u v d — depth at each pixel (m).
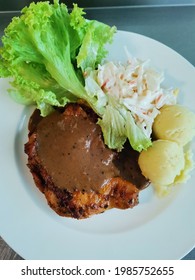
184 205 0.21
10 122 0.23
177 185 0.21
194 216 0.21
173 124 0.21
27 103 0.23
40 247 0.20
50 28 0.20
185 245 0.20
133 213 0.21
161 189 0.21
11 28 0.20
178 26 0.26
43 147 0.21
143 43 0.24
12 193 0.21
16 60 0.20
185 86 0.23
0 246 0.22
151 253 0.20
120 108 0.22
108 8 0.26
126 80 0.22
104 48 0.23
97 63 0.23
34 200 0.21
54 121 0.22
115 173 0.21
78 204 0.20
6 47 0.20
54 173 0.20
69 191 0.20
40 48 0.20
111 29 0.22
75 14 0.20
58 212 0.20
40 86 0.21
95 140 0.21
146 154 0.21
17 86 0.22
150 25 0.26
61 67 0.21
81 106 0.22
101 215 0.21
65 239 0.21
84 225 0.21
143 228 0.21
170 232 0.21
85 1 0.26
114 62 0.23
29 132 0.23
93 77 0.22
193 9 0.26
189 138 0.21
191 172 0.21
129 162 0.21
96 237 0.21
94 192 0.20
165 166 0.20
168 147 0.21
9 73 0.21
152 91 0.22
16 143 0.23
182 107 0.22
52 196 0.20
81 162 0.21
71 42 0.21
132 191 0.21
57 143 0.21
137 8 0.26
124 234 0.21
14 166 0.22
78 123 0.21
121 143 0.22
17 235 0.21
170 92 0.22
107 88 0.22
